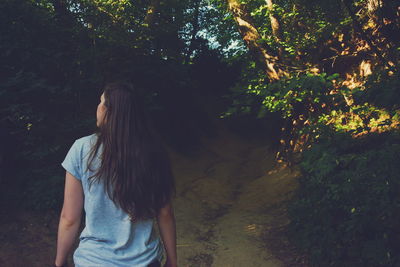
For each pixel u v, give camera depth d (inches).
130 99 67.6
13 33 301.6
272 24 416.2
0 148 276.5
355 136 243.0
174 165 507.2
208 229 297.7
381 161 182.7
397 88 192.2
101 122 67.5
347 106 230.1
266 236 269.4
